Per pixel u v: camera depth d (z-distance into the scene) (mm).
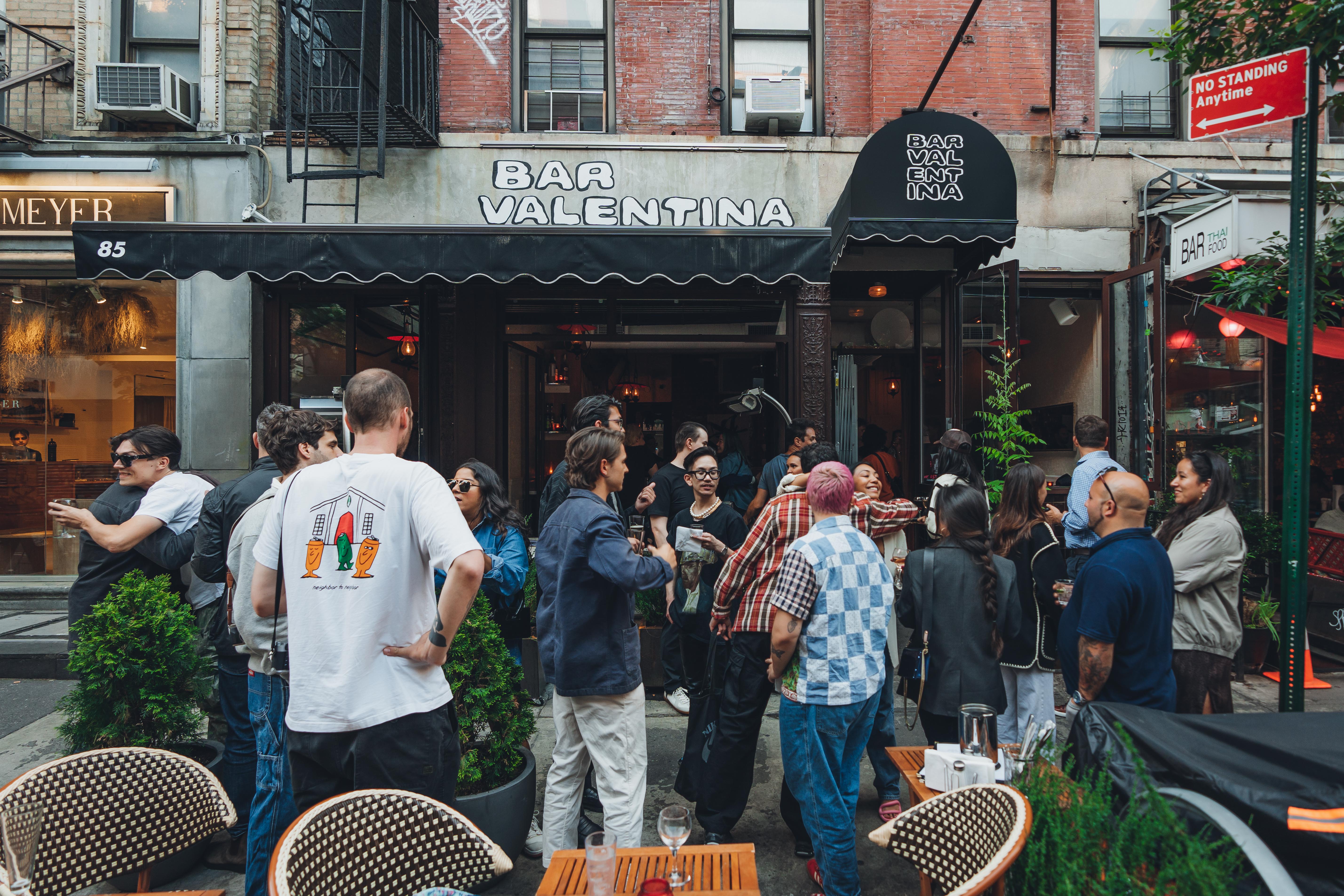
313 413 3025
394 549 2176
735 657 3160
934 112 5910
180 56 7426
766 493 5492
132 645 3199
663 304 7422
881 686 2826
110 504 3633
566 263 5562
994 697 3041
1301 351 3084
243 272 5480
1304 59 3018
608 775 2850
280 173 7176
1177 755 2076
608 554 2744
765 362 7727
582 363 7730
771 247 5570
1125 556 2688
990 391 7250
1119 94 7617
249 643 2648
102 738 3176
